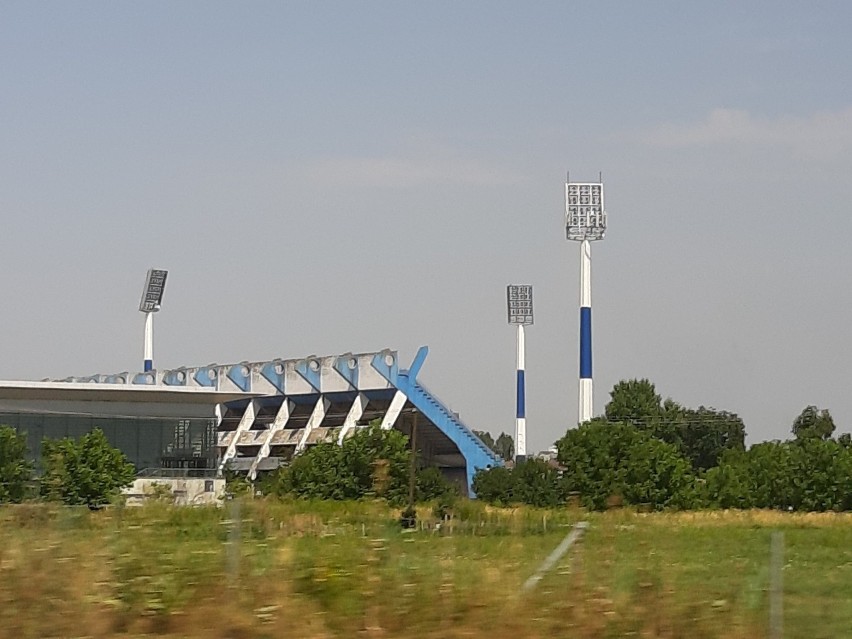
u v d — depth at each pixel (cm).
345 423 13325
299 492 8675
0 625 1792
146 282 17725
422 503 6769
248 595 1961
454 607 1983
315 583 2008
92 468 7538
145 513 2662
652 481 10000
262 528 2748
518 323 15600
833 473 10350
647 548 2822
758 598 2289
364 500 4819
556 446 10825
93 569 1956
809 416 19150
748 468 10875
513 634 1917
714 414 18088
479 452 13362
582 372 12738
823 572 3275
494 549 2830
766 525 7031
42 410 10712
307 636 1856
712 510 9838
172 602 1925
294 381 13988
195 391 11256
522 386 15550
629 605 2039
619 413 18075
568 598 2042
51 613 1845
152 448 11212
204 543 2247
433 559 2258
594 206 13150
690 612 2045
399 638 1877
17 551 1973
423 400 13138
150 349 17725
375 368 13112
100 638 1820
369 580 2027
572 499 9362
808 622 2148
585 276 13038
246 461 14125
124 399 11056
